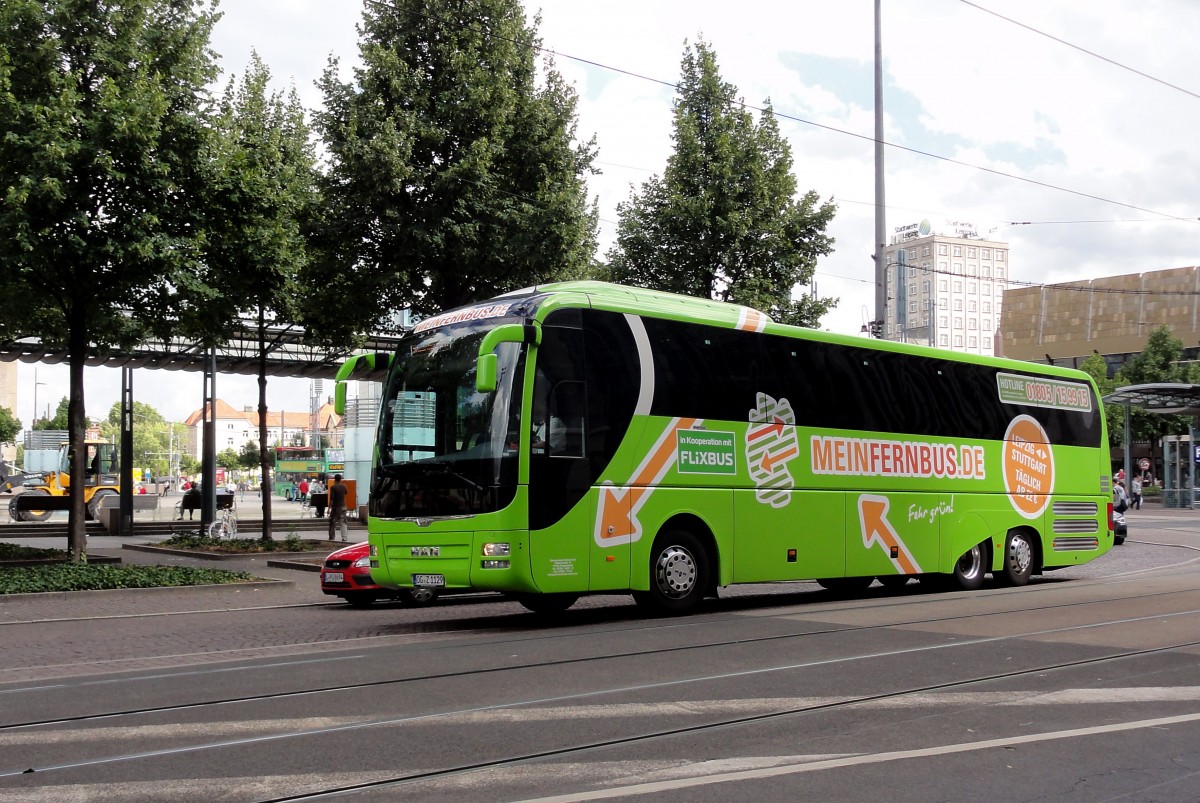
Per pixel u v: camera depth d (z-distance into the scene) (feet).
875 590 60.44
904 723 23.44
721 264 76.64
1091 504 66.28
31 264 57.82
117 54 60.64
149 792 18.43
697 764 19.98
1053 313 337.72
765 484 48.21
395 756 20.66
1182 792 18.43
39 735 22.91
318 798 18.01
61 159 55.88
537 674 29.55
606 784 18.66
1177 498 193.47
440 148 78.64
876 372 54.49
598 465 42.09
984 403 60.23
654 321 45.11
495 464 39.83
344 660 32.68
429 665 31.35
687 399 45.57
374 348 97.66
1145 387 162.91
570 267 80.28
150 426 491.72
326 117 78.18
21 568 60.59
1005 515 60.34
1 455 373.61
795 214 79.25
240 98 89.61
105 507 132.36
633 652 33.60
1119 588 57.36
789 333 50.70
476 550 39.58
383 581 42.42
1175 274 309.22
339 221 77.15
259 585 61.52
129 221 58.95
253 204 65.51
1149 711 24.81
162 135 61.57
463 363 42.11
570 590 40.75
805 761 20.24
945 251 547.90
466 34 78.59
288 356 120.26
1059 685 27.81
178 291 63.31
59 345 70.49
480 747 21.33
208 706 25.71
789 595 58.03
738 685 27.71
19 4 57.77
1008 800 17.92
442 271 78.89
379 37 79.66
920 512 55.42
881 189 82.69
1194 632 38.14
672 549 44.86
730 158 76.74
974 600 51.55
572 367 41.93
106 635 41.19
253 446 456.86
